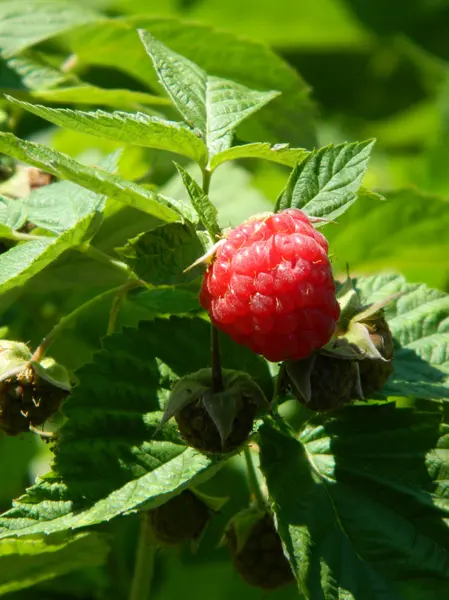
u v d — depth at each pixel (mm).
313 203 292
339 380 284
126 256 280
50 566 329
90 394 300
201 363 305
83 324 355
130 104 367
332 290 279
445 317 324
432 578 293
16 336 353
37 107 289
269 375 305
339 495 298
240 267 277
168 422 298
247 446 303
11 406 303
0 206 321
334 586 291
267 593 318
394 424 303
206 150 302
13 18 372
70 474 293
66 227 316
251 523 314
